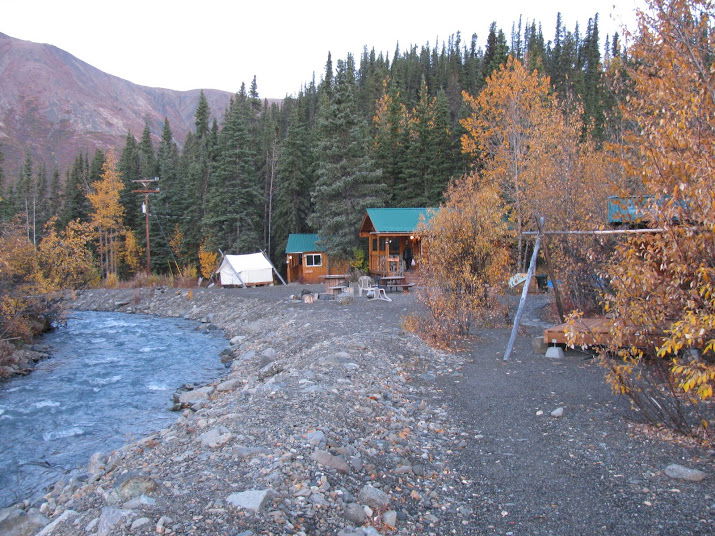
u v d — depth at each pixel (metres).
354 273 36.28
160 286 39.34
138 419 10.16
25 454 8.33
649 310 5.65
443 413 7.49
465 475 5.31
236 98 65.75
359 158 38.88
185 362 15.88
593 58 70.44
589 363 10.20
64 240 26.67
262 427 6.12
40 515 4.98
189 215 52.91
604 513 4.27
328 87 69.44
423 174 44.94
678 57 7.36
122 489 4.45
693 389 6.09
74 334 22.25
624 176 10.77
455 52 103.00
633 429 6.20
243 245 43.88
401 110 60.94
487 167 25.50
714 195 4.81
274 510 4.05
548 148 21.78
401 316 17.70
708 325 4.67
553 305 17.20
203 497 4.30
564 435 6.24
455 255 13.57
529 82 24.03
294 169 45.94
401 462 5.53
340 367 9.47
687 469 4.79
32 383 13.34
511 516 4.36
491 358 11.15
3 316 17.55
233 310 26.30
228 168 44.88
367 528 3.97
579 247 13.43
